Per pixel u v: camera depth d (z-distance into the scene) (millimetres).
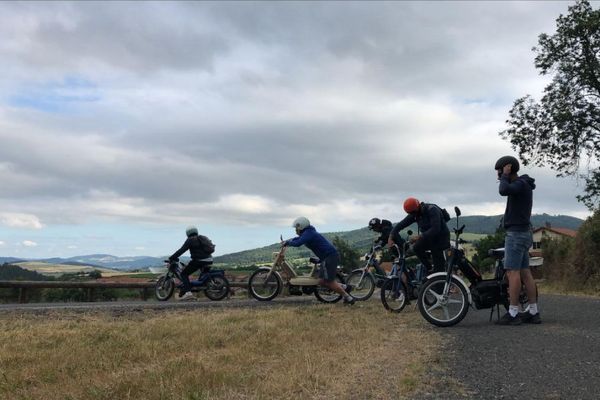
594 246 17500
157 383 4461
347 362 5059
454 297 7320
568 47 31625
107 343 6508
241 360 5316
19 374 5031
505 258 7090
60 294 16391
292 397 4039
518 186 6887
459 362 4973
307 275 11875
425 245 8836
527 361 4891
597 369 4551
